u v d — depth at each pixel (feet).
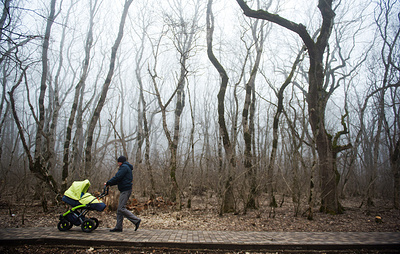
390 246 17.62
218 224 24.90
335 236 19.86
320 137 32.45
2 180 32.55
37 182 34.63
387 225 25.35
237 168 34.37
